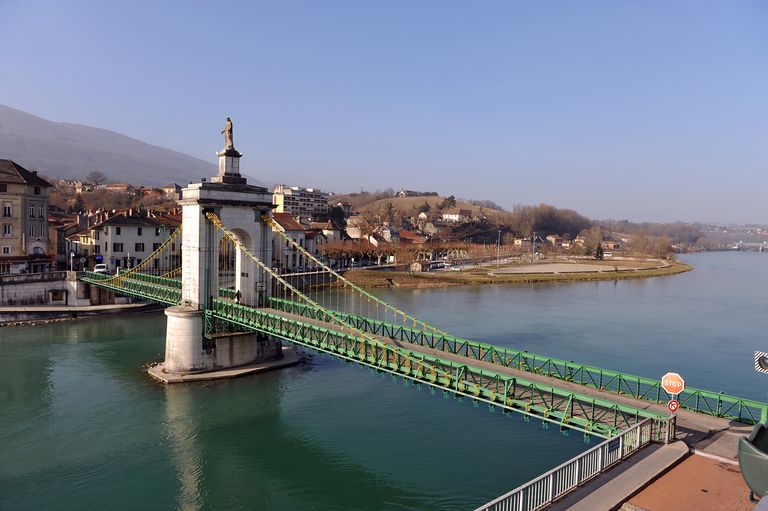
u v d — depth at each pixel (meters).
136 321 78.12
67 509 29.55
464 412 43.62
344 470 33.97
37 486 31.88
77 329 72.31
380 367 36.50
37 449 36.62
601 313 92.06
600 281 150.75
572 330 76.50
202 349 52.12
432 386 33.12
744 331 77.88
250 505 30.11
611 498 18.44
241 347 54.28
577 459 19.59
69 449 36.62
